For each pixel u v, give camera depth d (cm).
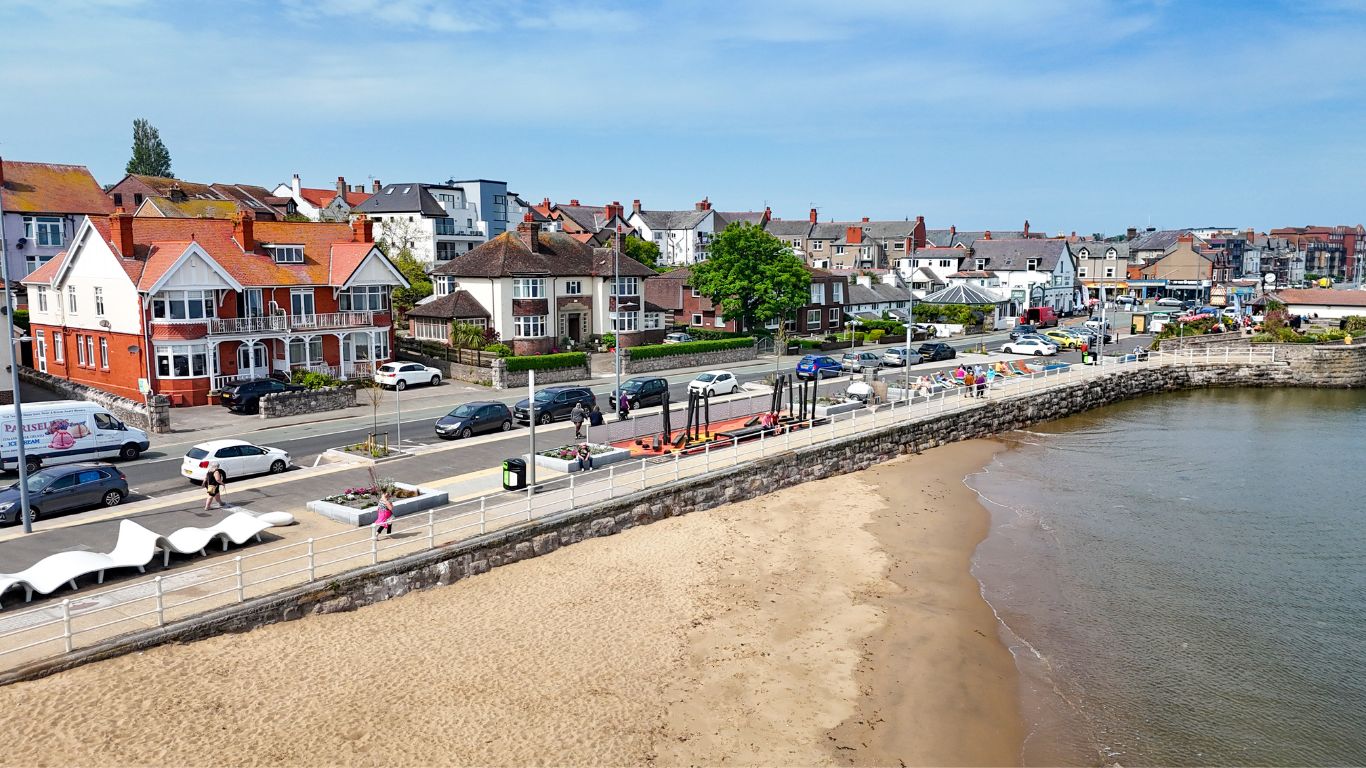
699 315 8738
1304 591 2936
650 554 3078
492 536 2794
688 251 13400
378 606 2492
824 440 4297
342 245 6081
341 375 5781
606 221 13088
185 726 1880
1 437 3450
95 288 5278
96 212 7012
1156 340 8538
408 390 5738
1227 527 3603
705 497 3603
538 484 3347
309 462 3784
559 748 1945
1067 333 9150
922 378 5984
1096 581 3028
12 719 1805
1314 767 1972
